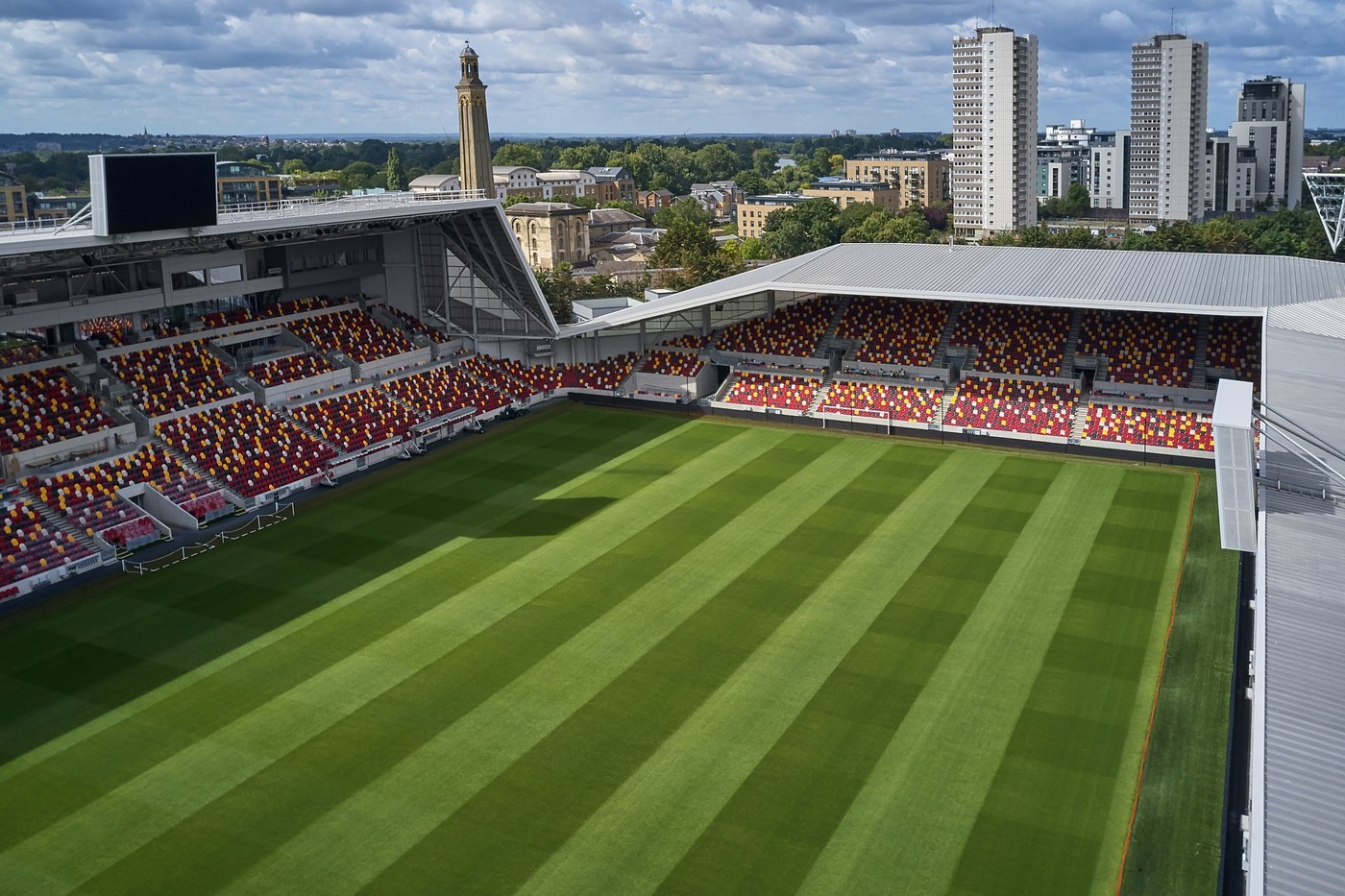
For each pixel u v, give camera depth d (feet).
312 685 157.69
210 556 206.28
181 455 236.63
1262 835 81.61
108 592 191.11
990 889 114.52
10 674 162.50
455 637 171.73
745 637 170.50
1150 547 203.51
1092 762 136.46
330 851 121.80
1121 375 286.05
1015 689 153.89
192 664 164.55
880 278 298.35
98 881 117.50
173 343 261.85
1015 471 250.57
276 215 249.14
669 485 243.60
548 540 211.61
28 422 223.10
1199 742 139.95
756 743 141.28
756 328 330.34
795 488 240.32
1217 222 647.97
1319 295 261.85
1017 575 191.93
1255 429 162.50
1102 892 113.91
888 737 142.41
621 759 138.31
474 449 273.13
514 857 120.47
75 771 137.28
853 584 189.37
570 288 526.16
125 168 209.15
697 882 116.06
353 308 306.55
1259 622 111.65
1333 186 621.72
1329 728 95.20
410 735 144.46
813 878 116.57
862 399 294.66
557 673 159.94
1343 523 139.44
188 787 133.59
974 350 304.71
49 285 238.07
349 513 228.43
